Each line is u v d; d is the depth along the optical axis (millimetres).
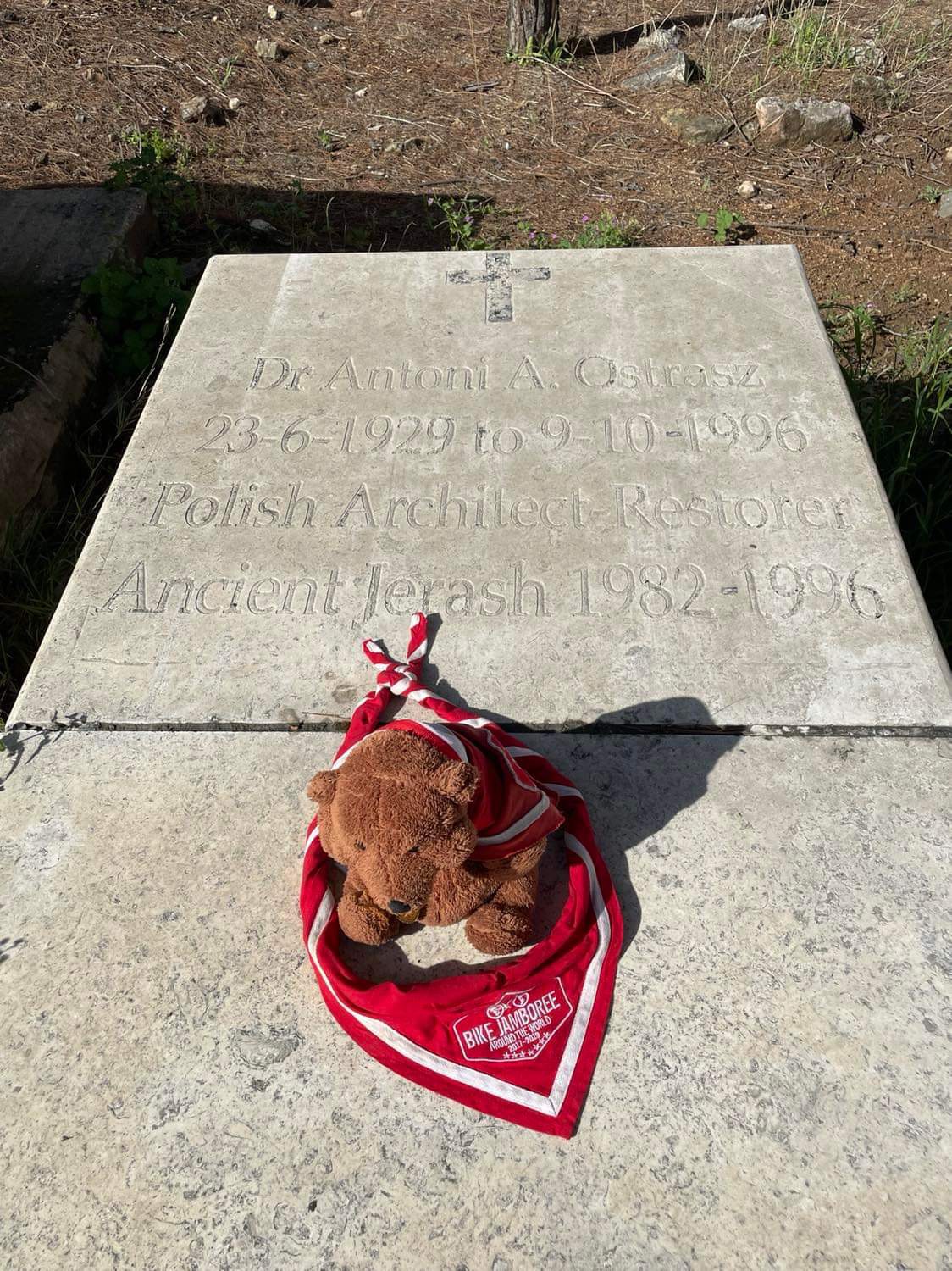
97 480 1606
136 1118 789
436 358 1329
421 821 755
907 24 3027
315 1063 811
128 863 922
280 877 910
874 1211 745
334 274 1450
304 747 997
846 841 923
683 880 903
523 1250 733
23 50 2707
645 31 2980
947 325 1896
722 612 1079
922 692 1020
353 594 1105
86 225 1882
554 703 1021
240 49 2838
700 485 1185
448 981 826
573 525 1153
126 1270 730
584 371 1304
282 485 1203
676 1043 817
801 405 1260
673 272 1430
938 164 2400
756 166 2418
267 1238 740
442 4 3238
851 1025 823
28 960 867
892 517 1153
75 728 1019
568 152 2488
